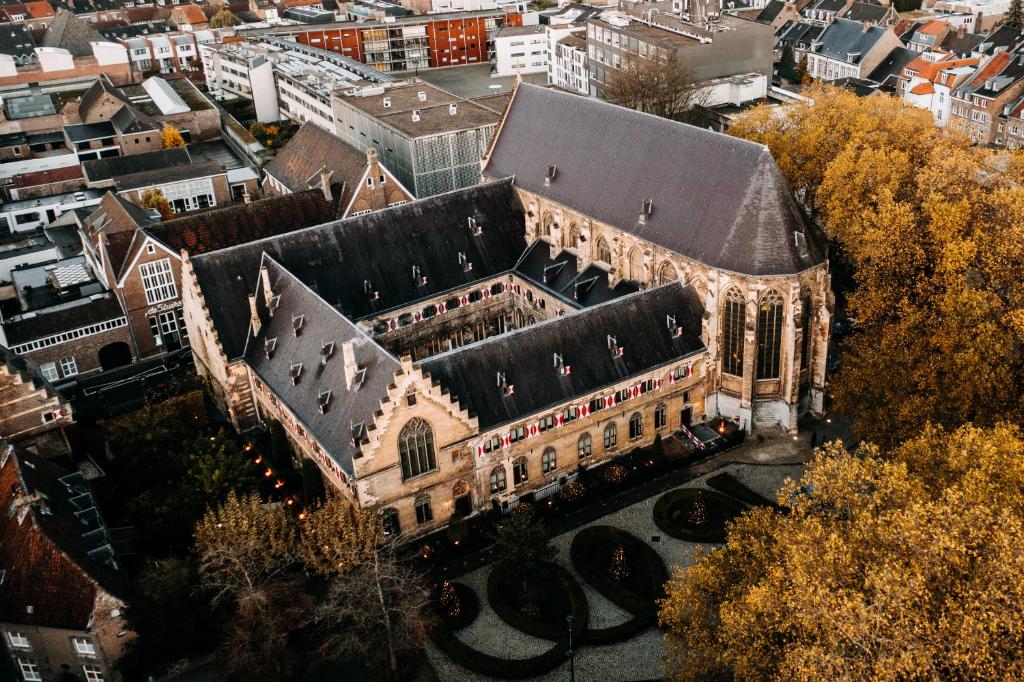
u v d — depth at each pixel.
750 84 196.12
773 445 110.69
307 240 124.31
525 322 137.25
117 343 142.12
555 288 129.38
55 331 135.00
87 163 199.62
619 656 82.69
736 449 110.44
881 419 98.00
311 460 100.44
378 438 89.12
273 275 118.88
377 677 81.69
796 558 60.97
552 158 134.62
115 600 80.31
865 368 100.50
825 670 56.97
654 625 85.31
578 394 101.88
